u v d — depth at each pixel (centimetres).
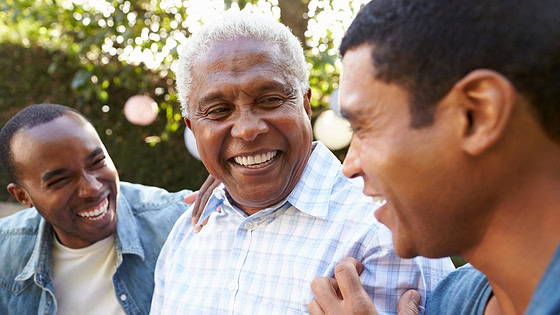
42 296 188
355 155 77
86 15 421
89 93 475
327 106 461
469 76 57
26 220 200
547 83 55
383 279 115
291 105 124
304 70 131
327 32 388
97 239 188
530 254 61
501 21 56
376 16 66
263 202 129
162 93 568
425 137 62
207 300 132
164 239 200
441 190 63
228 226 141
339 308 106
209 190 152
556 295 55
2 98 601
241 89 117
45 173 171
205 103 121
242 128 119
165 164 599
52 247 194
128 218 198
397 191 66
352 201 128
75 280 192
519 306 65
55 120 177
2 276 190
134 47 415
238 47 118
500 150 58
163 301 157
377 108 65
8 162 179
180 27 418
